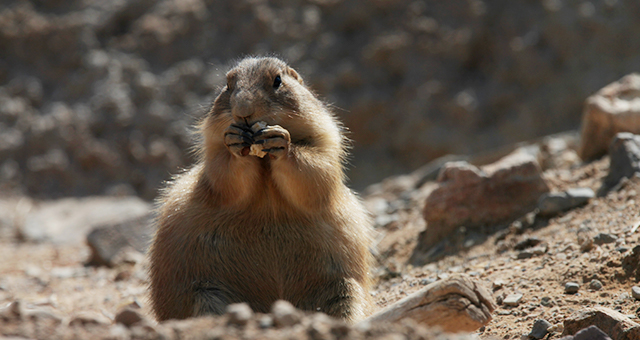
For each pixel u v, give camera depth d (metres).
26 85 50.09
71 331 8.19
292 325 7.84
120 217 25.52
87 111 48.94
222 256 12.70
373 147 50.16
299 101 13.25
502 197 19.45
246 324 7.86
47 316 8.50
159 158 47.88
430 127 48.94
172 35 51.94
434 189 20.06
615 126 22.27
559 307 13.26
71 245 29.86
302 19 52.38
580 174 20.97
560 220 17.94
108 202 38.50
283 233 12.82
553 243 16.59
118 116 48.81
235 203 12.60
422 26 51.28
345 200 13.64
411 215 23.36
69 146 47.97
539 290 14.17
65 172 47.12
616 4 48.84
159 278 13.02
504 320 13.23
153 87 49.91
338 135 14.25
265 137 11.92
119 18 52.88
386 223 23.31
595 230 16.30
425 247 19.75
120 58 51.06
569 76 48.28
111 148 47.94
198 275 12.65
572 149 26.77
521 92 49.12
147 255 14.62
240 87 12.85
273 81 13.14
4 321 8.22
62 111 48.78
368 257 14.13
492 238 18.52
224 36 52.44
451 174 20.08
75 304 18.86
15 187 46.22
